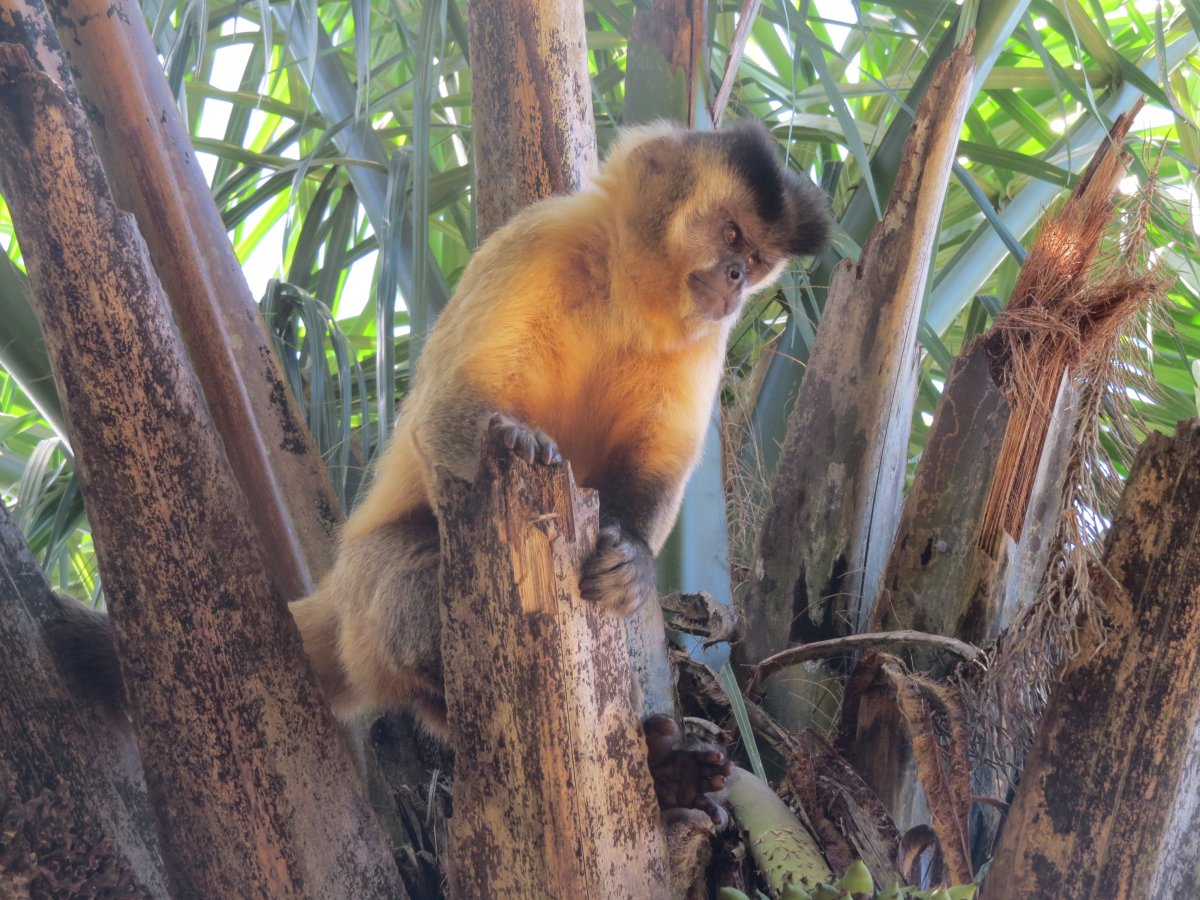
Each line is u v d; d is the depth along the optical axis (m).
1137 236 4.27
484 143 4.77
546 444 3.08
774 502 4.84
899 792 4.23
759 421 5.67
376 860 3.40
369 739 4.64
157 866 3.46
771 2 6.33
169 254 4.29
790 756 4.04
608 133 6.27
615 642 3.12
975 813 4.22
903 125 5.72
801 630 4.72
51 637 3.57
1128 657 3.19
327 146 6.55
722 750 3.80
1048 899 3.18
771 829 3.74
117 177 4.29
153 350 3.33
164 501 3.30
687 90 5.39
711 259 4.55
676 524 4.90
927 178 4.68
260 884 3.26
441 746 4.64
